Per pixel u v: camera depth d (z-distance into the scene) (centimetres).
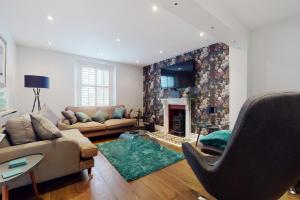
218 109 382
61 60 455
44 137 188
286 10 243
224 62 368
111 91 569
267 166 79
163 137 442
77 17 258
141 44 385
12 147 163
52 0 214
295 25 262
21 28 299
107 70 560
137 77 618
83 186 196
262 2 222
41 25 287
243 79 309
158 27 294
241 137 73
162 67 539
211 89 396
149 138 408
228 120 362
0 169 135
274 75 285
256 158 77
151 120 592
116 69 564
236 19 265
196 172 110
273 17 264
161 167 247
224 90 370
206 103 408
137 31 311
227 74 362
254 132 71
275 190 89
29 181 175
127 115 522
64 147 192
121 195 179
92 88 526
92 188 192
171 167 249
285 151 77
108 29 303
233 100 324
